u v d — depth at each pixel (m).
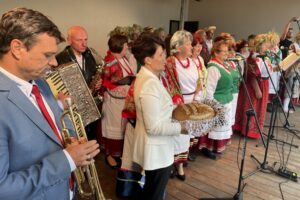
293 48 5.05
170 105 1.69
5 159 0.78
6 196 0.76
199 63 2.66
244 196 2.50
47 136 0.90
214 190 2.57
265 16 7.68
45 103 1.01
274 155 3.36
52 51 0.86
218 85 2.90
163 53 1.65
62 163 0.86
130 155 2.07
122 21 6.43
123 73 2.65
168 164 1.73
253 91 3.55
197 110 1.73
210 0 8.65
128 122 2.02
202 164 3.06
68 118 1.11
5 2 4.10
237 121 3.83
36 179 0.81
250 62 3.53
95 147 0.96
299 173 2.96
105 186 2.54
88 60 2.70
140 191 2.15
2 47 0.81
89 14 5.53
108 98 2.72
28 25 0.80
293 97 5.04
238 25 8.23
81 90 1.64
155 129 1.56
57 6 4.88
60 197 0.97
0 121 0.78
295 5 7.11
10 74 0.85
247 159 3.24
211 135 3.08
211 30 5.03
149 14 7.29
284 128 4.25
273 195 2.54
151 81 1.59
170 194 2.48
